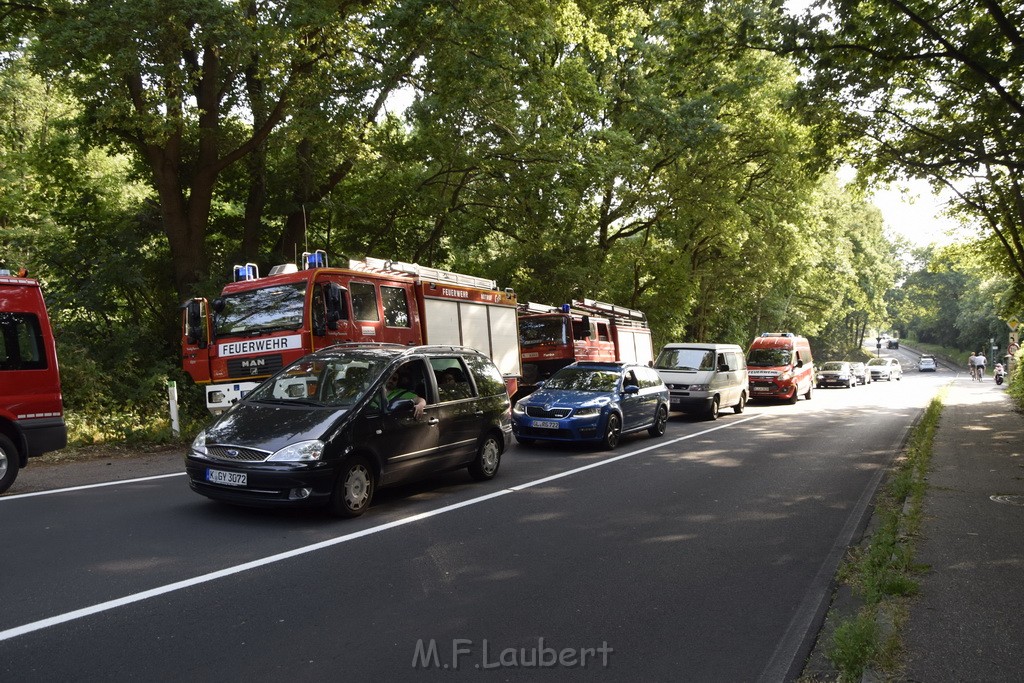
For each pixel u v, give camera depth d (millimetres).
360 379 8430
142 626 4734
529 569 6176
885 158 14148
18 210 21469
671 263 31359
